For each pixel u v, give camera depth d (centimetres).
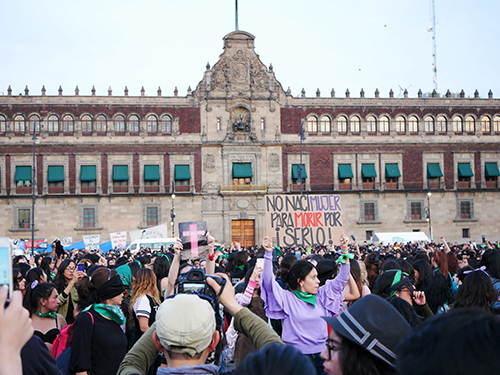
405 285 1101
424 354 319
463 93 8500
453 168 8256
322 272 1405
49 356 720
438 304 1309
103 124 7650
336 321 513
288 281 1112
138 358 622
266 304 1099
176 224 7638
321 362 1057
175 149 7712
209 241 1093
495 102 8406
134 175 7650
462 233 8175
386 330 476
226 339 1052
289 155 7881
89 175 7525
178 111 7750
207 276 630
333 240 1802
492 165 8344
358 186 7994
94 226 7506
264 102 7850
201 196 7694
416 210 8119
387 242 6391
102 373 959
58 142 7494
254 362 382
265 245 1123
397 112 8194
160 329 545
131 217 7588
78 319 961
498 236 8250
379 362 480
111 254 4441
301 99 7975
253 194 7744
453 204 8188
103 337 965
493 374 301
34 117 7519
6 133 7406
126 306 1313
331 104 8025
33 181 6525
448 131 8275
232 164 7788
